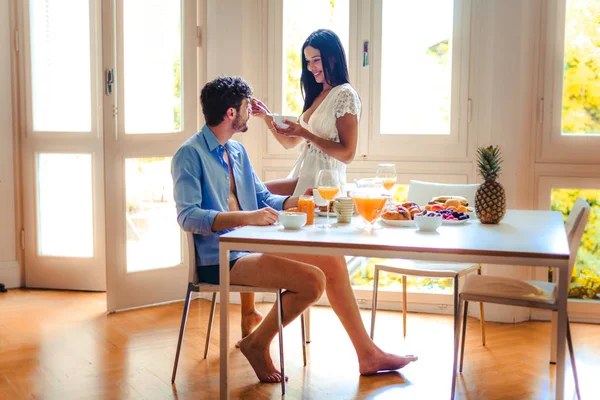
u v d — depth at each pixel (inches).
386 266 135.1
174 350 140.9
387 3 168.9
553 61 160.1
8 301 177.5
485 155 115.7
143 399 116.6
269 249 101.7
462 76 165.6
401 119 170.9
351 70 171.8
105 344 144.5
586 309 161.5
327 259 124.0
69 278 188.5
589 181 160.4
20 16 185.2
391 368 128.3
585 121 160.6
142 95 170.9
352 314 126.2
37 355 137.8
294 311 117.0
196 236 121.0
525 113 159.9
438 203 126.6
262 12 175.0
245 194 129.5
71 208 187.6
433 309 169.6
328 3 172.2
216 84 121.3
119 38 166.1
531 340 148.9
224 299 106.6
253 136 176.4
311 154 139.7
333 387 121.8
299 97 175.8
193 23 175.2
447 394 119.3
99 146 184.9
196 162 120.1
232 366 131.7
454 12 164.9
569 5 158.9
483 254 93.6
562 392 93.4
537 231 107.5
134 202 171.0
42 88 186.7
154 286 173.9
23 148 188.5
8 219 188.7
